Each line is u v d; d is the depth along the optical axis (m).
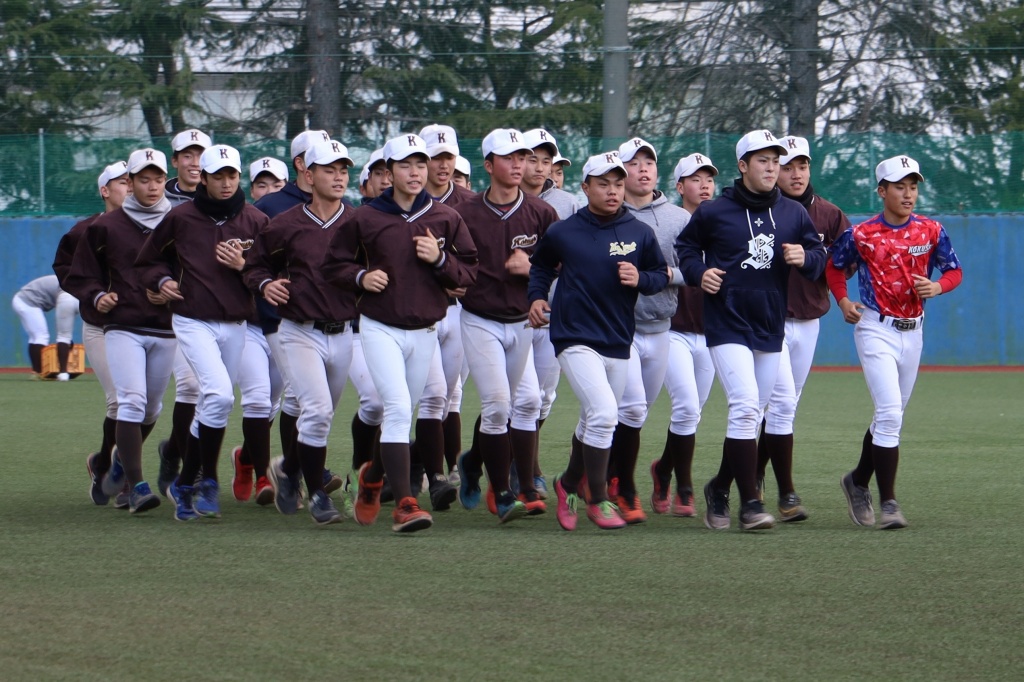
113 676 9.72
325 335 16.36
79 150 47.06
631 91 47.12
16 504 18.06
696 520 17.11
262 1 46.78
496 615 11.45
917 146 46.38
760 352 16.03
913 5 47.84
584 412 15.95
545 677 9.70
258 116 46.81
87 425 27.81
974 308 47.25
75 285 17.33
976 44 47.91
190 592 12.30
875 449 15.98
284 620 11.27
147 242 16.66
